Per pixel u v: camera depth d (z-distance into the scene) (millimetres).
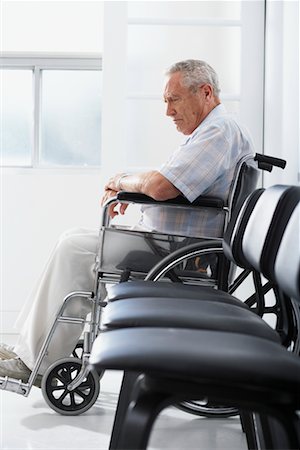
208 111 3164
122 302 1943
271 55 3926
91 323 2904
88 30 5352
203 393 1247
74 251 3096
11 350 3293
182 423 2910
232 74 4051
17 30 5340
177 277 2814
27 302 3254
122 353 1284
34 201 5332
